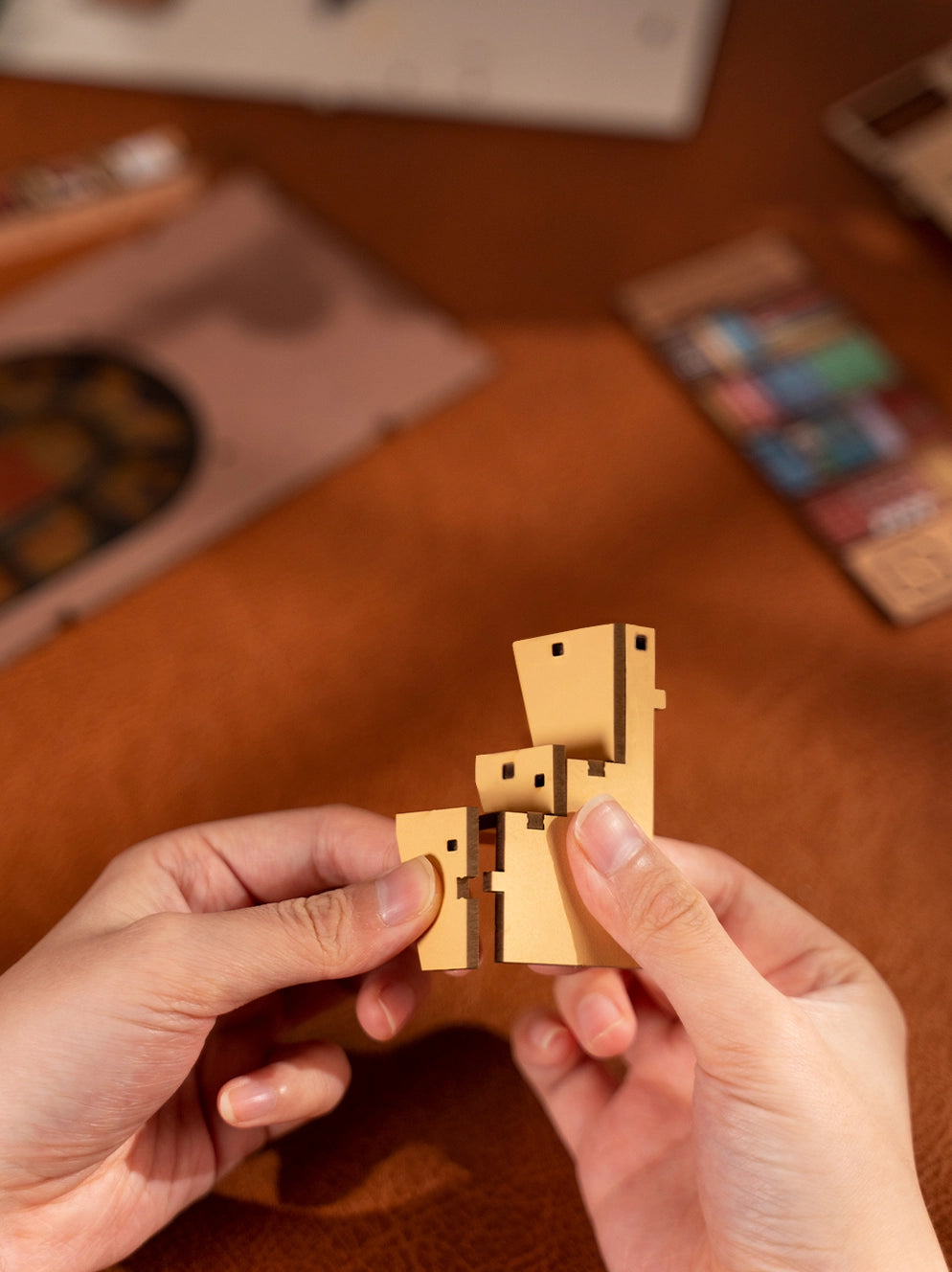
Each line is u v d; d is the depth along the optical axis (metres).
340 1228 0.41
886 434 0.56
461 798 0.48
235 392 0.59
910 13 0.77
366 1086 0.43
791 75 0.73
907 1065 0.43
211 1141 0.41
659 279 0.63
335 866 0.42
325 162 0.70
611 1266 0.39
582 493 0.55
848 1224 0.35
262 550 0.54
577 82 0.73
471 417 0.58
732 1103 0.35
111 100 0.73
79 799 0.49
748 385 0.58
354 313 0.62
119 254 0.65
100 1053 0.37
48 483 0.56
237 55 0.75
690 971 0.35
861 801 0.48
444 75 0.74
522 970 0.45
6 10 0.78
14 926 0.46
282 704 0.50
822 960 0.40
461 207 0.68
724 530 0.54
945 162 0.66
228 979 0.37
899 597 0.52
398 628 0.52
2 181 0.67
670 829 0.47
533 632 0.52
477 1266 0.40
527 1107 0.43
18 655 0.52
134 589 0.53
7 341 0.61
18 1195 0.37
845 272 0.63
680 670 0.51
